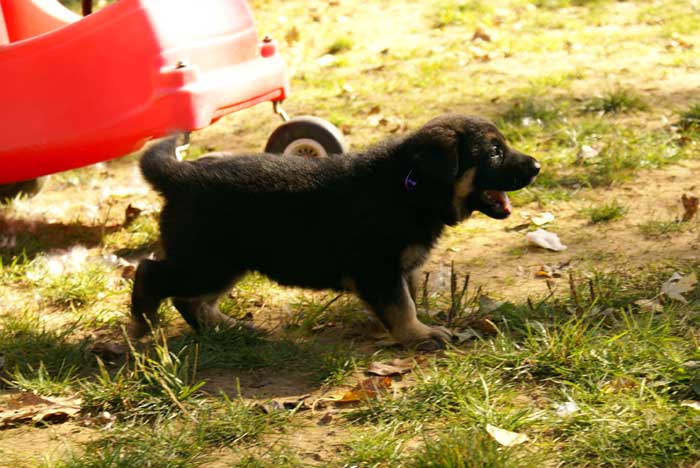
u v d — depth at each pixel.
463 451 3.65
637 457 3.65
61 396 4.57
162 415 4.27
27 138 6.22
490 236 6.46
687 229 6.21
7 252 6.56
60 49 6.09
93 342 5.21
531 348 4.52
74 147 6.19
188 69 5.91
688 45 10.73
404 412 4.14
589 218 6.58
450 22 12.42
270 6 13.69
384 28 12.39
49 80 6.14
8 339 5.20
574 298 5.00
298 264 5.05
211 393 4.54
